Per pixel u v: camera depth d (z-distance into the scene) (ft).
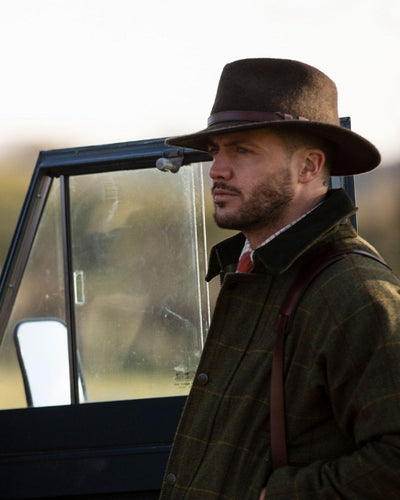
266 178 18.42
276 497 16.38
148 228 34.30
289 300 17.52
